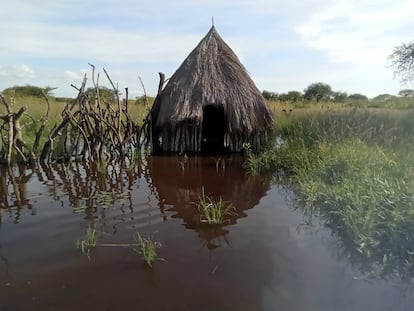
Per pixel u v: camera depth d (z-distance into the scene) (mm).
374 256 4125
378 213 4773
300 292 3490
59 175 8266
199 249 4414
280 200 6391
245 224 5227
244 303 3320
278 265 4012
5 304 3311
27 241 4637
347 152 7676
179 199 6465
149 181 7801
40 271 3896
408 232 4293
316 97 24516
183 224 5234
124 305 3293
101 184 7504
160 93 11445
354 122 10820
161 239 4707
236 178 8062
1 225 5184
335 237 4723
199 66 11320
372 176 6230
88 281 3697
